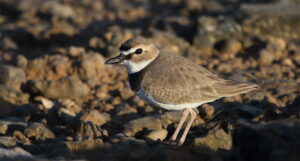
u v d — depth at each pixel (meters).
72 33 21.41
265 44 19.11
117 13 26.19
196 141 10.06
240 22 20.19
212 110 12.57
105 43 18.86
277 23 20.11
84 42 20.94
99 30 22.78
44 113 13.81
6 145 10.55
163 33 19.75
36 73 16.83
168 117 12.07
